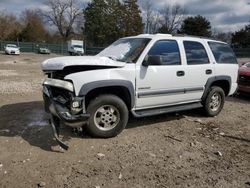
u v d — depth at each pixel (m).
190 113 7.81
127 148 5.18
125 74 5.53
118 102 5.48
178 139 5.77
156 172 4.37
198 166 4.65
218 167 4.64
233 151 5.32
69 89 5.01
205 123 6.99
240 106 9.27
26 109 7.45
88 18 71.19
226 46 7.87
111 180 4.07
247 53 35.28
